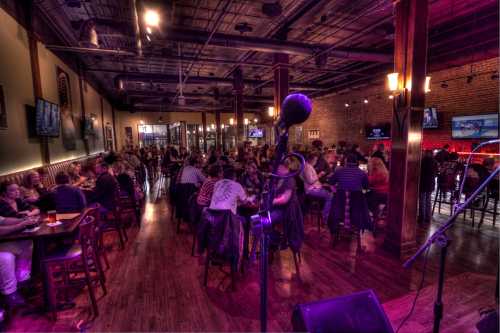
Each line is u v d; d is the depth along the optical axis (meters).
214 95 12.50
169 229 4.48
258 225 1.16
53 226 2.43
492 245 3.65
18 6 4.09
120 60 7.93
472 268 3.02
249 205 3.05
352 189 3.41
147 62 8.28
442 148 7.71
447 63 7.16
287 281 2.79
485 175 4.31
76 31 5.80
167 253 3.52
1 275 2.25
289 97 1.00
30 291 2.69
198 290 2.65
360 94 11.09
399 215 3.28
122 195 4.74
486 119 6.92
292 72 9.87
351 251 3.52
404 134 3.20
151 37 5.14
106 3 4.73
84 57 7.56
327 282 2.77
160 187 8.71
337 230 3.59
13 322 2.22
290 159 4.12
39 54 4.77
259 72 9.98
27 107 4.27
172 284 2.77
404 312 2.26
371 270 3.01
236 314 2.29
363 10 5.08
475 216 5.04
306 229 4.39
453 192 5.11
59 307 2.40
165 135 18.12
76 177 5.02
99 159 6.08
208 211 2.70
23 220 2.37
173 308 2.38
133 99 14.80
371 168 4.33
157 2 3.86
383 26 5.75
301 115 0.98
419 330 2.04
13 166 3.83
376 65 8.86
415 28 3.09
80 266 2.91
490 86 6.83
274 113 7.02
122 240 3.73
